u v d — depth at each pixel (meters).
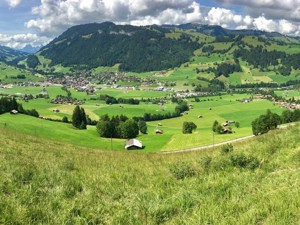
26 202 9.19
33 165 15.16
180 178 14.08
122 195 11.16
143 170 16.64
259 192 9.98
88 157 24.09
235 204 9.14
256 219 8.07
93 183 12.41
